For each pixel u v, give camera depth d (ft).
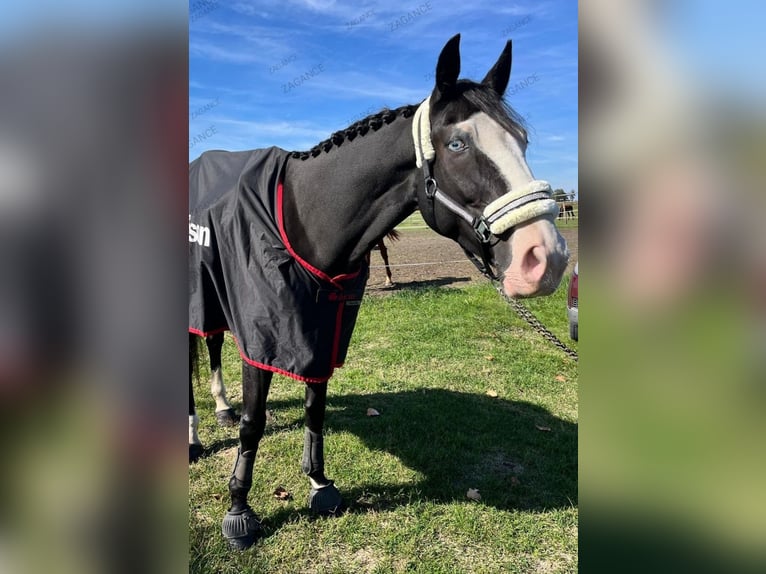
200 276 7.10
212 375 10.91
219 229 6.76
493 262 5.40
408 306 22.08
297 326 6.32
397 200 6.12
